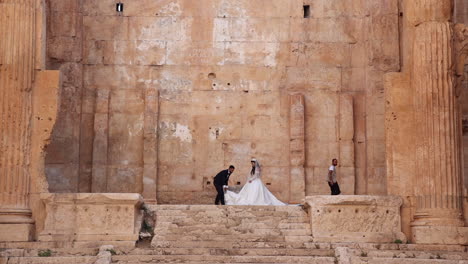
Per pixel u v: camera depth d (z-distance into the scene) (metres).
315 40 33.06
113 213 25.66
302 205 26.94
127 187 31.98
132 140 32.25
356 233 25.92
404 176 27.20
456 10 32.06
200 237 24.92
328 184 32.31
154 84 32.66
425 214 26.36
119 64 32.62
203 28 33.03
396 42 32.28
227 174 30.45
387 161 27.45
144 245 25.11
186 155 32.38
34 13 26.80
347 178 32.31
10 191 25.77
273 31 33.09
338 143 32.47
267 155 32.47
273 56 32.97
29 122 26.36
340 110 32.62
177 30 32.97
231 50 32.97
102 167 31.88
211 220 26.03
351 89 32.88
